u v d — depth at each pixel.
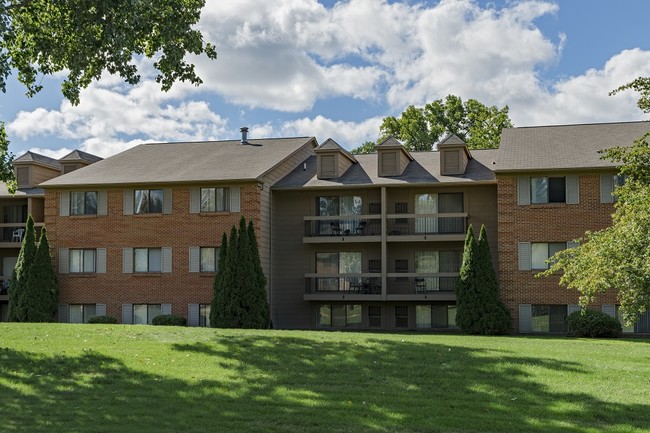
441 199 35.91
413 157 39.31
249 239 32.91
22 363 16.31
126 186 36.53
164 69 22.61
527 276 33.03
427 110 62.19
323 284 36.81
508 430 11.27
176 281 35.81
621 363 17.05
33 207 41.97
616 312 31.92
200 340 19.38
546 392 13.80
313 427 11.32
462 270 31.98
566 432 11.16
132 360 16.66
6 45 20.91
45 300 36.06
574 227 32.59
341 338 20.05
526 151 34.84
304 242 36.06
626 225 19.78
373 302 36.38
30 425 11.47
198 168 37.03
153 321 34.94
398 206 36.38
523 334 32.28
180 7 22.64
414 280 35.88
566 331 32.47
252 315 32.03
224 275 32.38
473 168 36.72
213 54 23.52
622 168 21.72
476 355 17.36
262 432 11.06
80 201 37.38
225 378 14.96
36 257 36.16
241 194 35.06
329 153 36.94
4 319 41.72
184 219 35.91
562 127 37.66
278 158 37.91
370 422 11.62
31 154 42.91
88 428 11.27
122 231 36.66
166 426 11.39
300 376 15.14
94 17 20.61
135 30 21.08
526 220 33.16
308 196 37.03
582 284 20.55
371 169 37.97
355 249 36.72
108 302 36.56
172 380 14.79
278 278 37.06
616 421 11.87
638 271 18.80
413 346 18.58
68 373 15.49
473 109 61.69
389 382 14.66
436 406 12.73
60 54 22.47
